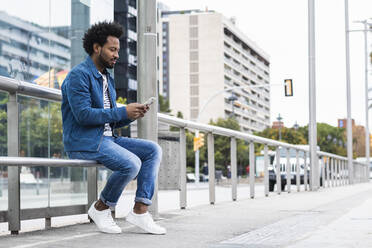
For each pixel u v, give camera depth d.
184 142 6.98
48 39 7.25
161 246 3.62
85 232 4.36
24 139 6.03
